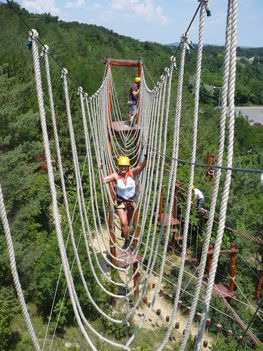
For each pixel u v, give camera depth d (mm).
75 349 10000
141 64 12742
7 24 30312
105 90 11898
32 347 10047
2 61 20891
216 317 11102
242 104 104875
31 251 11703
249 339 10422
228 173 2377
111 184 9734
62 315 10734
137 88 12727
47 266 10930
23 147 15141
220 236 2453
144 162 7102
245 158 32906
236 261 13852
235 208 14539
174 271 13219
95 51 63625
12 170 12898
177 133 4277
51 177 3639
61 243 3771
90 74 37625
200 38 3012
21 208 13375
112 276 11883
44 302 11062
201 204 13805
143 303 11961
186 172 18906
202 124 35250
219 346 9602
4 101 14938
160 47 100438
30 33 3371
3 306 10172
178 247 14609
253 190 19484
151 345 10391
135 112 12883
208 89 58312
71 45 52469
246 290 12828
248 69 116250
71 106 19172
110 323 10883
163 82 6430
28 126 15062
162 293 12375
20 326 10578
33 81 19359
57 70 21641
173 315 3578
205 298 2523
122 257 10984
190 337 10719
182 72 4000
